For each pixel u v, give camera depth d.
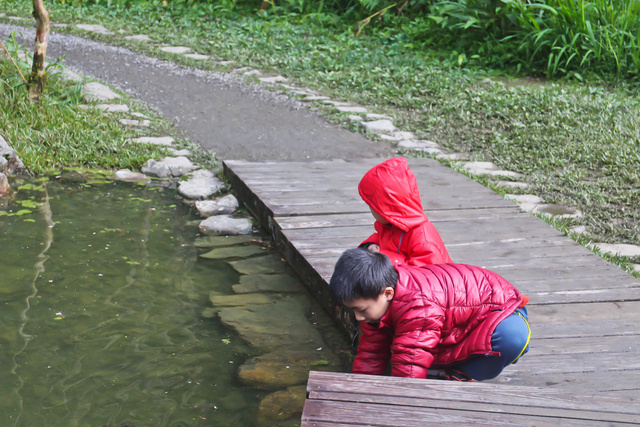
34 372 3.06
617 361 2.92
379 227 3.38
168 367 3.17
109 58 10.11
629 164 6.38
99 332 3.45
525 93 8.59
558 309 3.42
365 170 6.10
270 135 7.42
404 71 9.67
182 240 4.81
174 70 9.75
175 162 6.40
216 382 3.07
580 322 3.28
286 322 3.70
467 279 2.67
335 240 4.35
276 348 3.42
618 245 4.79
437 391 2.42
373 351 2.75
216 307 3.82
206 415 2.81
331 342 3.50
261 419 2.80
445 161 6.70
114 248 4.55
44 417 2.73
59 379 3.01
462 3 11.15
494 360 2.63
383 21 12.74
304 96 8.86
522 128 7.57
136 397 2.91
